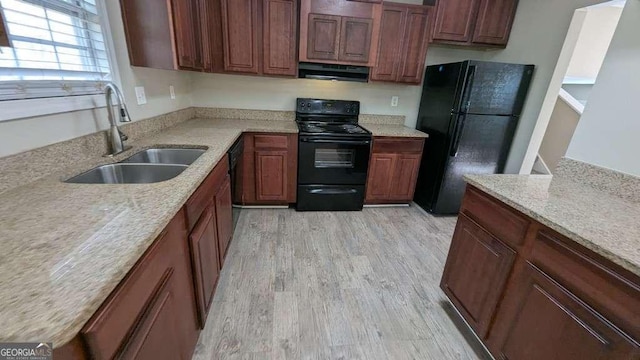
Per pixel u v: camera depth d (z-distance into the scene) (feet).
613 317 2.75
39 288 1.78
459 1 8.59
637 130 4.16
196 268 4.03
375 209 10.01
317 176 9.14
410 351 4.72
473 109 8.40
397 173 9.70
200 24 7.18
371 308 5.56
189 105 9.52
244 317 5.16
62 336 1.51
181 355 3.58
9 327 1.51
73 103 4.13
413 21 8.63
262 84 9.84
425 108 10.15
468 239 4.88
